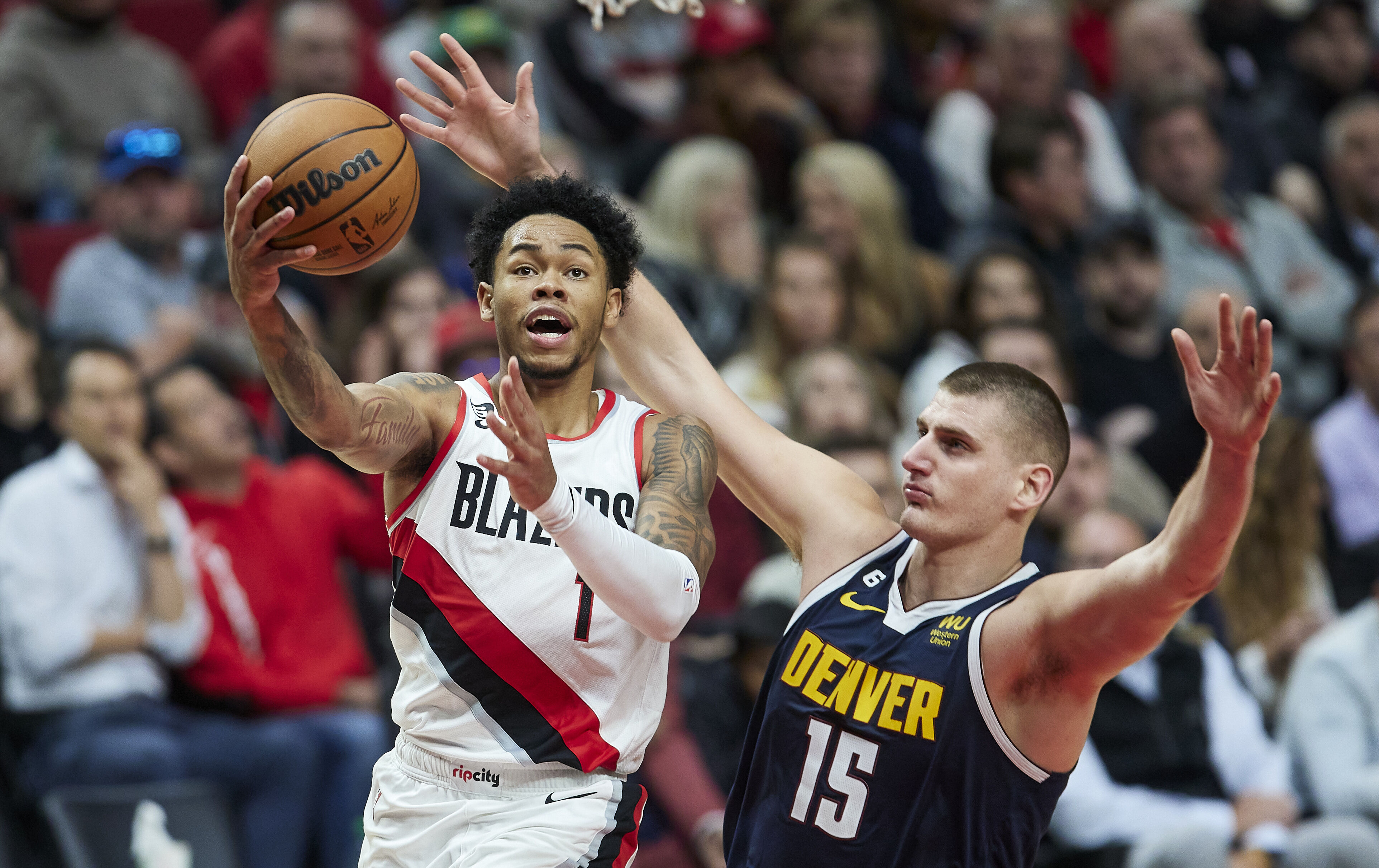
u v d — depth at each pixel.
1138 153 28.34
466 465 8.63
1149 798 16.02
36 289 23.03
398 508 8.73
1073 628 8.98
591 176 27.11
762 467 10.52
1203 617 17.81
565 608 8.50
